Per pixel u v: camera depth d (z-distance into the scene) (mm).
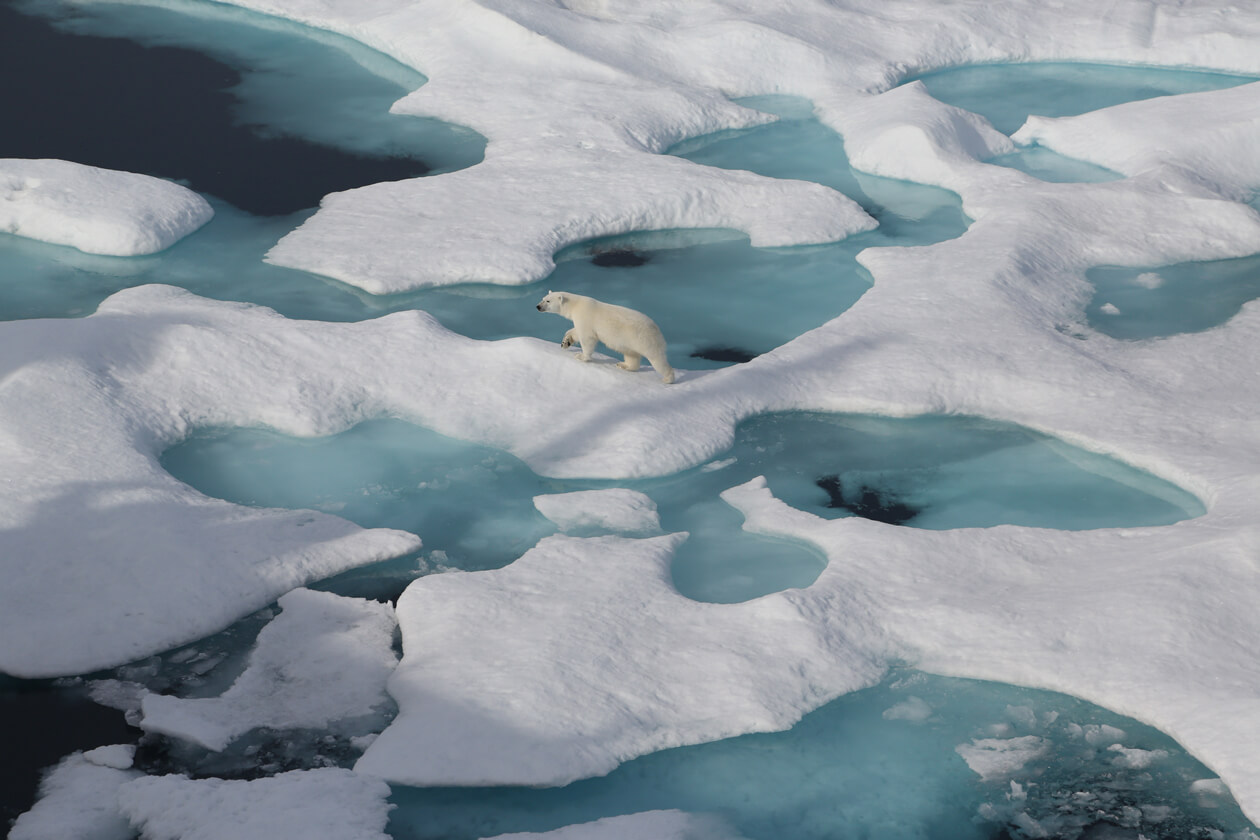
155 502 23344
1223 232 37438
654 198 40062
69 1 64500
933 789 17359
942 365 29219
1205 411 26953
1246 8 59594
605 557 22297
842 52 55188
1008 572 21750
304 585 22125
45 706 18969
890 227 40219
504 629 20000
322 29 61031
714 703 18547
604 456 25984
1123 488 25328
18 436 24625
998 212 38656
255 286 34969
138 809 16297
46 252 37250
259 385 28172
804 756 17922
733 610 20641
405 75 54875
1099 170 44969
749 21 55312
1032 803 17047
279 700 19016
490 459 26453
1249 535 20797
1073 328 32062
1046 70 57219
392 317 30984
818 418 28391
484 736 17562
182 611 20719
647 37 54781
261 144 46312
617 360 30016
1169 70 56594
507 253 36062
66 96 50688
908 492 25594
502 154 44406
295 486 25375
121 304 31719
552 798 17062
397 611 21031
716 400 27984
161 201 39062
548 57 52531
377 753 17344
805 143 48281
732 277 36625
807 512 24375
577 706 18172
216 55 56938
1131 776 17344
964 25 58125
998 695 19078
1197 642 18938
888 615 20578
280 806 16094
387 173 43688
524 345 29219
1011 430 27766
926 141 44219
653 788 17266
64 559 21578
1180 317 32656
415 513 24609
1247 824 16281
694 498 25359
